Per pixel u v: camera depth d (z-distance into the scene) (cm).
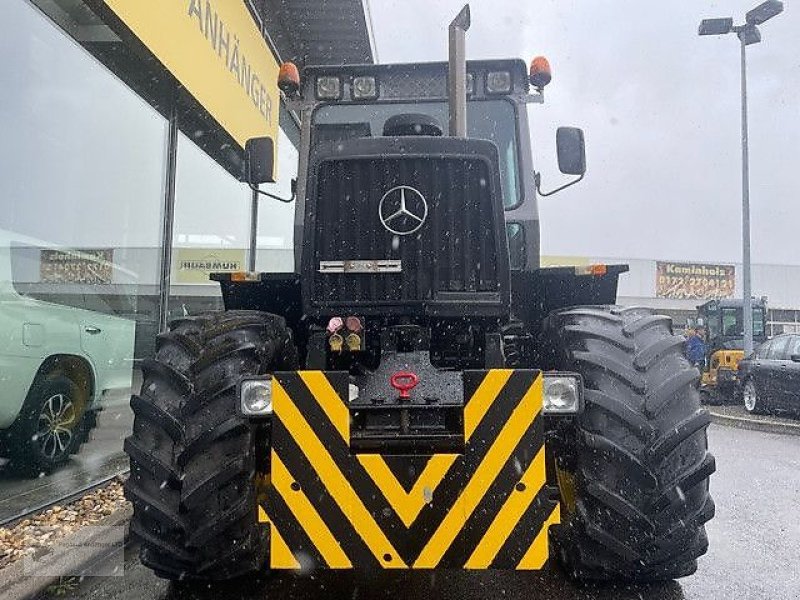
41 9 477
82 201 532
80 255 530
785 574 359
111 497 471
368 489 253
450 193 307
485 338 308
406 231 305
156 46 527
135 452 280
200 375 285
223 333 301
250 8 798
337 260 308
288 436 258
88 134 536
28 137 471
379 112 456
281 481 256
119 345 578
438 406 269
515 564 251
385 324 313
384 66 456
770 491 580
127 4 482
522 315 381
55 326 496
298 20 973
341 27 989
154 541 279
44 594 325
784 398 1129
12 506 432
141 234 616
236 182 835
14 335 456
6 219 451
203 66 621
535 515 253
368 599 317
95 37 525
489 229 307
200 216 732
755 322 1678
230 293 382
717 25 1519
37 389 480
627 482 280
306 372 261
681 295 3206
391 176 307
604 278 373
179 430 276
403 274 307
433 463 254
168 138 647
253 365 292
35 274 479
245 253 867
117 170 575
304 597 320
